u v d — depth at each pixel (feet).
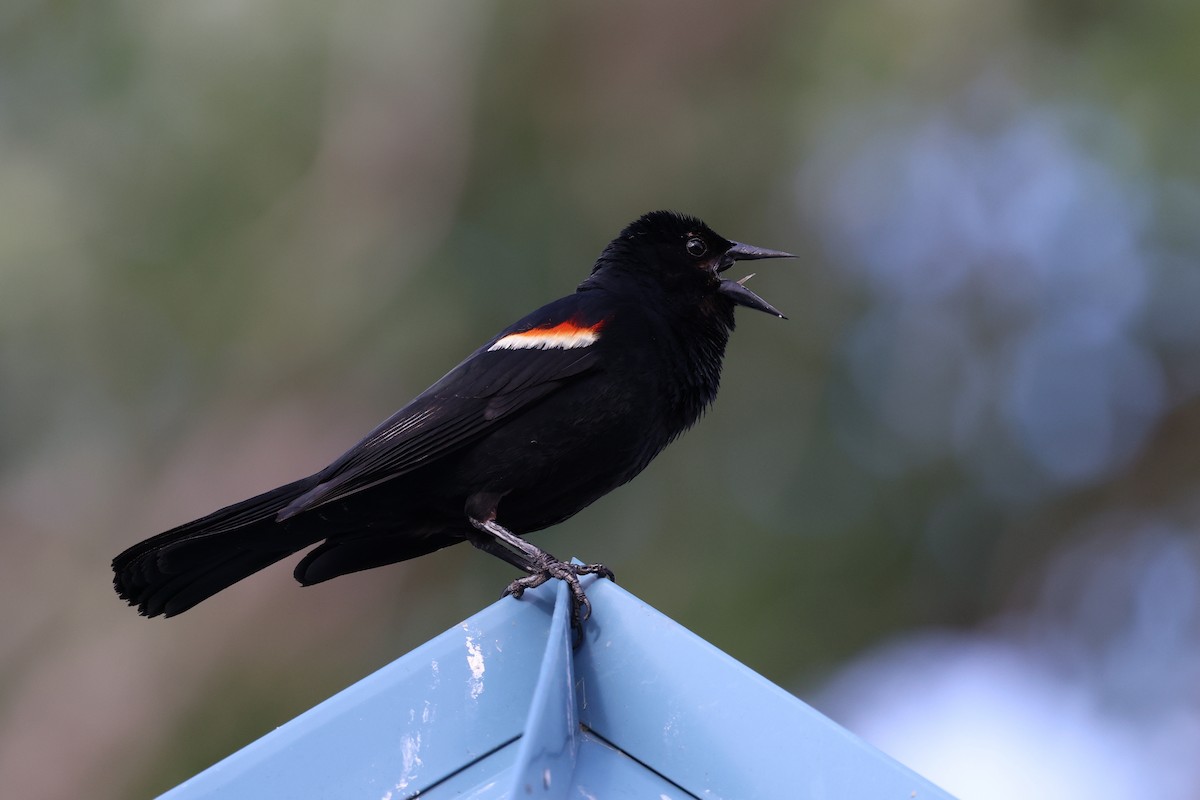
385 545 23.95
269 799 15.60
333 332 41.73
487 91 42.98
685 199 43.09
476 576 42.57
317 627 42.45
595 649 16.11
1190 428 44.65
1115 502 45.21
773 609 41.22
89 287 40.93
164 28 41.68
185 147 41.81
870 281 44.37
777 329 43.62
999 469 43.57
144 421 42.45
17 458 42.57
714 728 15.38
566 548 41.50
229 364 42.22
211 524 22.08
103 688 41.45
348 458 22.54
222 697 41.78
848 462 42.80
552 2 42.73
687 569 41.16
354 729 15.92
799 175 43.57
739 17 43.62
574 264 42.24
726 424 42.88
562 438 23.00
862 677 41.24
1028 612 44.06
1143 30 41.29
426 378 41.32
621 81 43.52
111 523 42.06
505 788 15.23
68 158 41.68
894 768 14.64
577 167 43.01
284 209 42.16
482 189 42.88
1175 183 40.73
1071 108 42.06
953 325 44.45
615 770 15.42
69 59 42.22
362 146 42.52
